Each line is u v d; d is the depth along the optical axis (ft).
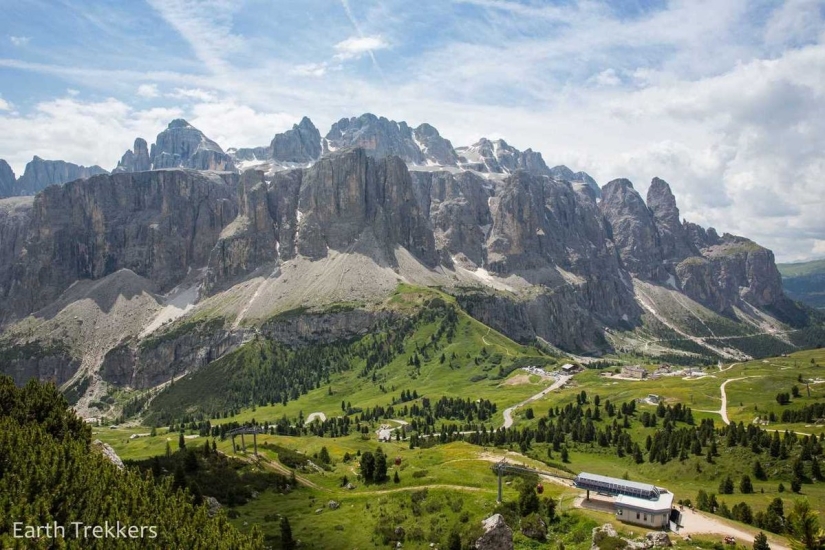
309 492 456.04
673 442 640.17
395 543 358.64
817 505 473.67
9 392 341.41
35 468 254.06
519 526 346.95
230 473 463.01
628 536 316.60
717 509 440.45
